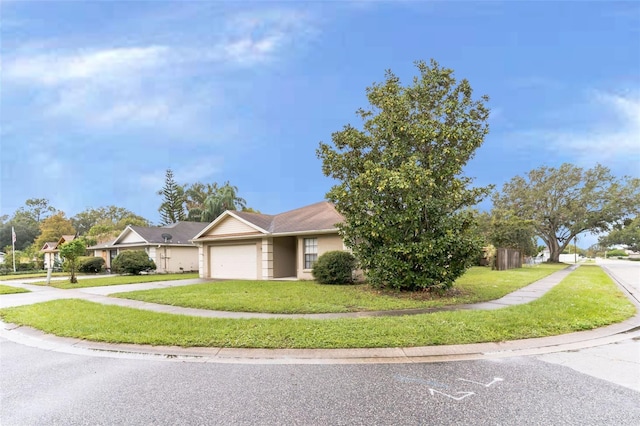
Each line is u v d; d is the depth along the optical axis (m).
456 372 4.73
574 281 15.57
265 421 3.41
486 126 12.12
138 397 4.03
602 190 38.25
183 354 5.73
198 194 50.06
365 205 11.15
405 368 4.91
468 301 9.81
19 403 3.92
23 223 66.50
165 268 26.14
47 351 6.08
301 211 20.62
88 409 3.72
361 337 6.16
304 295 11.12
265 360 5.38
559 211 39.47
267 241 18.47
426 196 10.73
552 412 3.53
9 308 10.21
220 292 12.21
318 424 3.34
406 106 11.94
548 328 6.69
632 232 75.88
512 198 41.28
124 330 6.99
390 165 11.71
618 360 5.17
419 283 10.72
